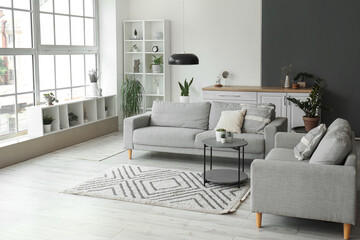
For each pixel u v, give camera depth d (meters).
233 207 4.14
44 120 6.51
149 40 8.05
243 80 7.82
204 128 6.06
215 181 4.77
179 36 8.12
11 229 3.69
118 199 4.41
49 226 3.75
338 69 7.11
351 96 7.09
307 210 3.49
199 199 4.36
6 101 6.15
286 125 5.95
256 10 7.57
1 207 4.21
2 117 6.10
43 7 6.80
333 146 3.56
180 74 8.22
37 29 6.64
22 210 4.13
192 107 6.18
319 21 7.12
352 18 6.96
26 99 6.52
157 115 6.33
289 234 3.58
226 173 5.10
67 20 7.38
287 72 7.20
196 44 8.03
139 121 6.14
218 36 7.87
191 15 7.99
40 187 4.83
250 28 7.64
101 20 8.14
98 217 3.95
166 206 4.21
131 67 8.54
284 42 7.36
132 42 8.43
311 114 6.22
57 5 7.12
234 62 7.83
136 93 7.98
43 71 6.88
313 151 4.22
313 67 7.24
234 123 5.68
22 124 6.48
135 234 3.58
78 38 7.69
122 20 8.23
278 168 3.54
